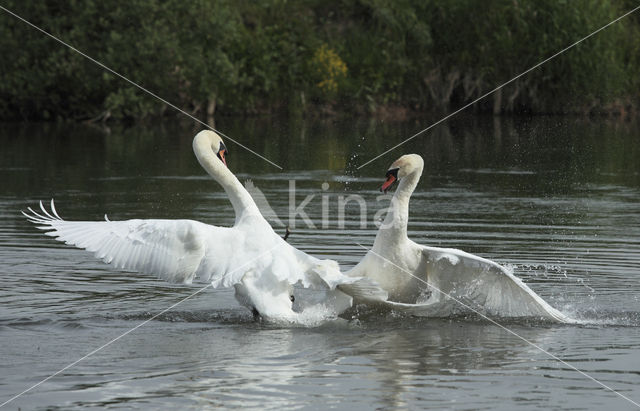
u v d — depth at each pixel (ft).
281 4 164.14
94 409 22.22
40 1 142.20
